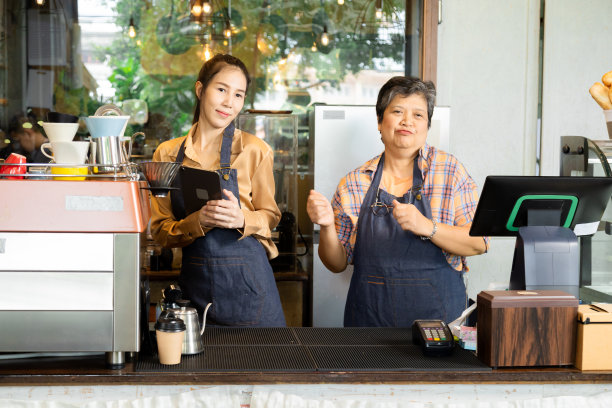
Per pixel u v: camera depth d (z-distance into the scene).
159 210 2.46
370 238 2.53
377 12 4.49
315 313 3.43
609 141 2.66
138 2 4.73
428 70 3.94
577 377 1.67
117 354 1.64
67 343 1.61
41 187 1.60
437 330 1.84
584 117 3.98
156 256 3.79
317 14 4.62
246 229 2.33
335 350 1.84
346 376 1.63
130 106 4.75
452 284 2.51
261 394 1.62
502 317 1.68
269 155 2.45
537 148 3.98
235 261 2.38
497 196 1.91
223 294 2.39
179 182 2.27
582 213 2.00
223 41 4.73
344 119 3.38
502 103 3.96
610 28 3.96
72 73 4.70
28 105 4.62
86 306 1.61
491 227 1.99
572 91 3.97
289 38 4.68
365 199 2.57
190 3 4.73
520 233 1.96
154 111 4.77
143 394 1.61
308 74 4.67
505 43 3.94
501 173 3.98
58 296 1.61
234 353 1.80
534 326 1.69
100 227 1.61
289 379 1.62
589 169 2.67
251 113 3.90
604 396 1.68
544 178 1.90
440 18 3.92
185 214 2.43
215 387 1.62
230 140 2.41
